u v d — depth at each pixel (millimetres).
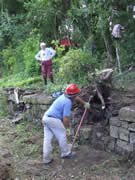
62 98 4074
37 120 6141
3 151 4641
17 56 11594
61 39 10672
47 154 4082
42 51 7289
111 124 4262
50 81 7379
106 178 3520
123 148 4074
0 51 13664
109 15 7965
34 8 10461
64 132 4152
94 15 8516
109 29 8391
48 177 3699
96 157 4188
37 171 3889
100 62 8031
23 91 7074
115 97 4938
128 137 3959
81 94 5082
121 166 3779
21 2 13453
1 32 12938
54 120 4039
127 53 7891
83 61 6629
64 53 9891
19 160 4309
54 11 10039
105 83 4586
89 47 8508
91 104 4773
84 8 8391
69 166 3996
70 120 5082
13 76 10930
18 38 12781
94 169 3789
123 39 8109
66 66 6652
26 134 5656
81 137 4785
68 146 4598
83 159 4168
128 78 6277
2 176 3527
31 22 11609
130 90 5355
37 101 5992
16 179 3619
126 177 3465
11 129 6137
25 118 6641
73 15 8578
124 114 3947
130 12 8562
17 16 13602
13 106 7387
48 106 5707
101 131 4543
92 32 8766
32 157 4453
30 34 11633
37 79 8547
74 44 9883
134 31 8336
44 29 10609
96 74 4676
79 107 5043
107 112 4562
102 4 7941
